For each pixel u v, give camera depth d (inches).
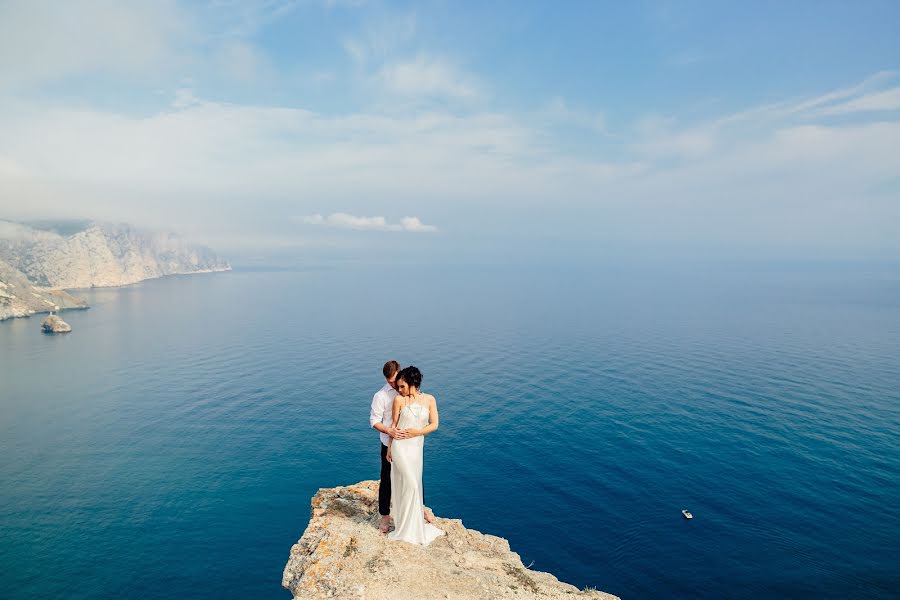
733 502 2164.1
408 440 373.7
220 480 2679.6
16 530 2226.9
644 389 3927.2
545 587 369.1
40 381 4933.6
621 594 1624.0
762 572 1705.2
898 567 1711.4
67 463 2950.3
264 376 4867.1
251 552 2043.6
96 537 2160.4
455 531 435.5
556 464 2603.3
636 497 2245.3
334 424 3464.6
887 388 3858.3
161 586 1831.9
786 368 4586.6
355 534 374.6
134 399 4224.9
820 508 2092.8
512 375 4525.1
